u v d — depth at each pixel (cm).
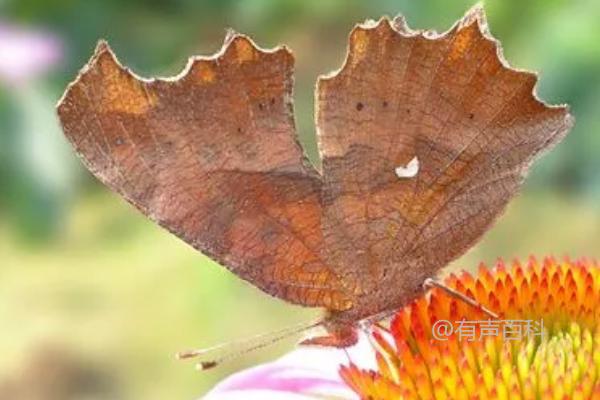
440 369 23
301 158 22
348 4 51
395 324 23
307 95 58
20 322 49
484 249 46
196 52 54
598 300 23
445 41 22
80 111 21
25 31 43
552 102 34
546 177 38
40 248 53
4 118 37
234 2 51
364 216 22
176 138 21
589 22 34
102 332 48
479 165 22
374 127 22
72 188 40
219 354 41
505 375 23
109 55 21
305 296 22
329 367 24
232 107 21
